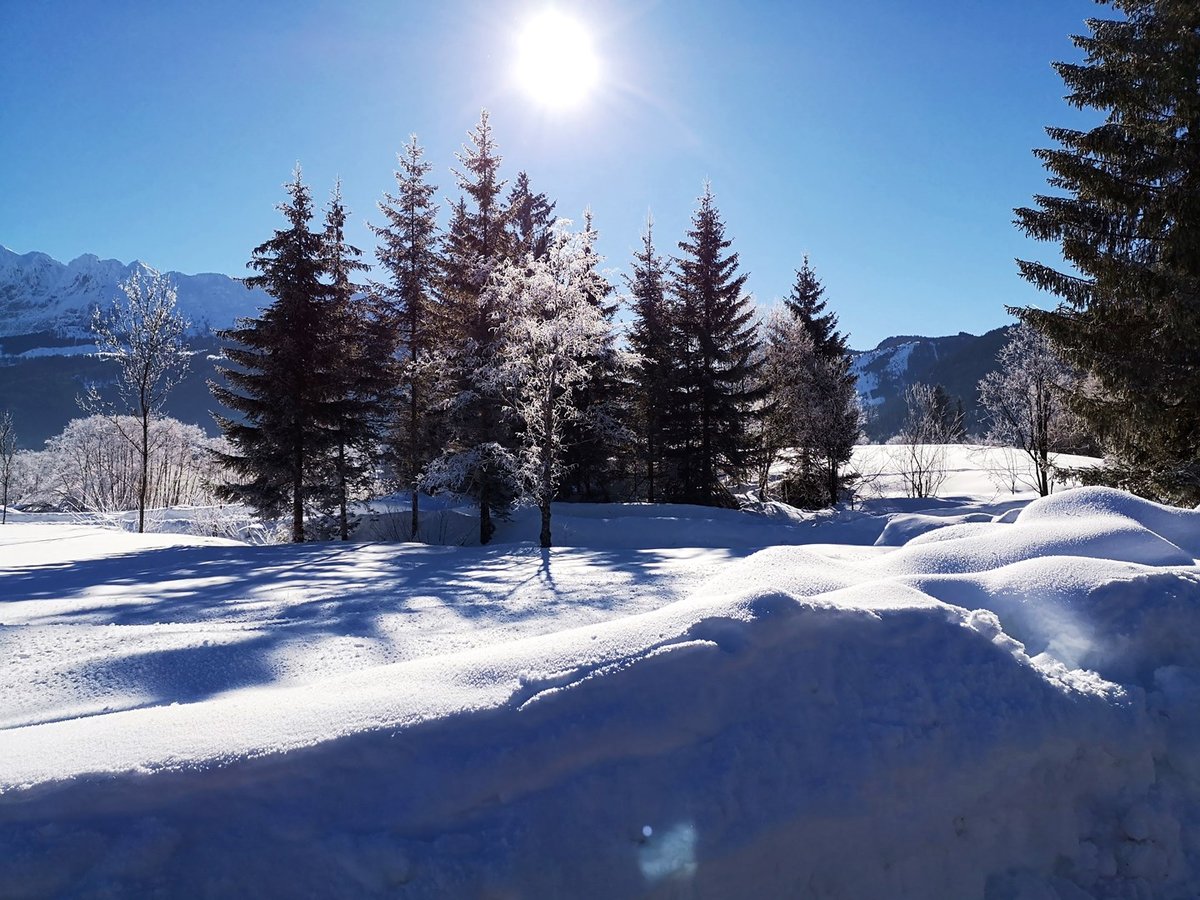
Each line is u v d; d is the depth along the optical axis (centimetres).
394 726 217
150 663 401
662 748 237
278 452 2148
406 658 454
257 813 193
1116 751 283
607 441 2541
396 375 2403
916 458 3950
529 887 198
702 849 221
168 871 182
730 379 2923
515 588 870
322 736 210
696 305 2970
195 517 2997
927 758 260
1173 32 1235
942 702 277
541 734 224
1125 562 387
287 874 187
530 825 206
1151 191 1256
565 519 2275
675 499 2908
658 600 755
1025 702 283
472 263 2173
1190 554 474
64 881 175
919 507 2995
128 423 4750
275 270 2159
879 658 290
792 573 445
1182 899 261
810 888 236
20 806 183
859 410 3622
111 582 1003
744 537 1958
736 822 229
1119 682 309
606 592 818
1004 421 3186
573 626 593
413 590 862
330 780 203
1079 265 1305
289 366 2175
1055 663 321
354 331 2406
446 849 195
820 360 3422
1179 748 288
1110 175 1278
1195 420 1270
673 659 255
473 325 2153
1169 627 327
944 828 256
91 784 188
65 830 181
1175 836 271
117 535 1992
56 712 321
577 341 1711
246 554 1469
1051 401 2684
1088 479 1441
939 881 250
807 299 3978
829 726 261
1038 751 272
